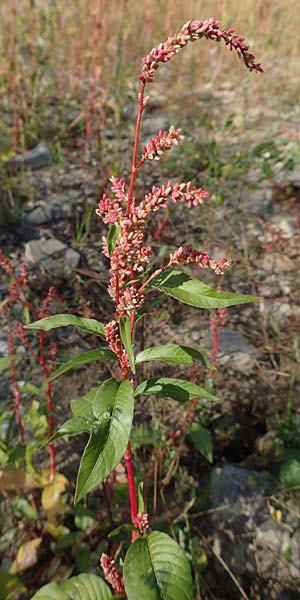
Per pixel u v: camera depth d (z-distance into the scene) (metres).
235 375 3.20
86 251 4.10
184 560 1.53
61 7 7.33
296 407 3.02
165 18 7.20
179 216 4.48
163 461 2.64
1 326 3.43
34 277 3.80
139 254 1.49
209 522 2.48
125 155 5.28
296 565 2.23
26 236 4.27
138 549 1.56
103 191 4.57
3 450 2.35
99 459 1.31
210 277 3.88
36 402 2.48
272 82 6.88
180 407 2.97
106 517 2.39
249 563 2.28
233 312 3.71
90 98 5.59
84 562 2.26
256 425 2.96
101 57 6.38
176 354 1.63
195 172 4.66
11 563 2.28
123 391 1.43
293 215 4.57
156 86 6.73
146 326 3.50
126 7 6.98
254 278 3.94
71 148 5.49
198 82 6.82
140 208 1.40
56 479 2.38
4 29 6.50
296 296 3.80
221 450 2.84
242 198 4.76
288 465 2.55
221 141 5.11
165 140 1.38
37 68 6.21
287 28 7.38
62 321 1.61
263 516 2.41
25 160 5.12
